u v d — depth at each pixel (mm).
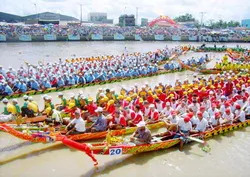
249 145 14117
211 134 14758
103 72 27984
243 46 71688
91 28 90125
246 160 12578
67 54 49656
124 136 14453
